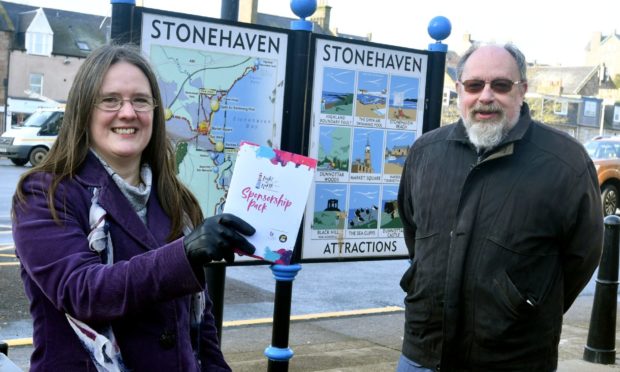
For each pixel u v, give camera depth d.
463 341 2.85
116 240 1.89
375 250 4.39
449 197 2.91
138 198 2.02
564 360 5.61
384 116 4.31
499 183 2.81
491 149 2.84
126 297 1.69
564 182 2.79
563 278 2.93
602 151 16.94
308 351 5.73
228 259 1.78
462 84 2.92
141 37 3.59
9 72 44.94
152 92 2.02
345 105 4.17
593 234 2.84
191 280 1.71
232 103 3.83
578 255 2.86
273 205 1.92
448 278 2.84
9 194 15.53
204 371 2.25
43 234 1.77
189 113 3.74
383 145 4.33
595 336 5.54
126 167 2.04
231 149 3.85
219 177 3.84
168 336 1.92
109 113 1.92
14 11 47.62
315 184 4.15
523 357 2.80
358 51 4.17
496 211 2.79
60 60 46.44
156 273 1.69
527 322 2.78
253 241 1.90
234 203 1.90
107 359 1.78
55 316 1.83
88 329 1.78
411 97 4.39
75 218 1.83
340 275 8.98
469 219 2.82
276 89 3.92
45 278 1.75
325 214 4.20
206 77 3.75
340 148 4.20
